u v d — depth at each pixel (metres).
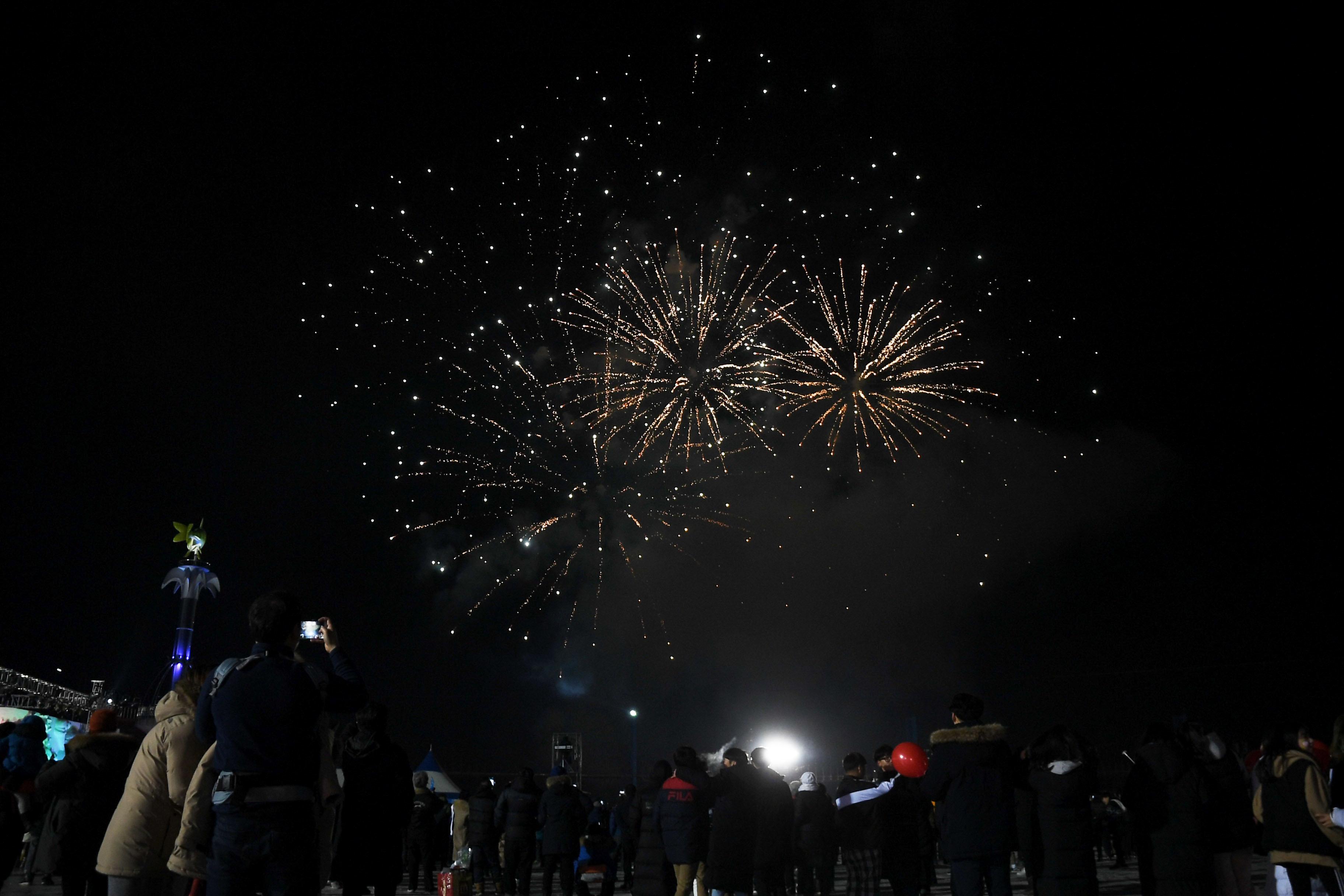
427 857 14.93
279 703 4.57
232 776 4.46
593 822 16.31
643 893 10.27
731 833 9.78
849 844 10.75
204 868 5.19
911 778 10.34
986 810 7.25
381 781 7.82
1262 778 8.02
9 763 9.05
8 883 14.70
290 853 4.43
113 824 5.83
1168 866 7.51
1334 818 7.59
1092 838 7.84
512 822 13.38
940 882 17.31
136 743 7.56
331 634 5.38
